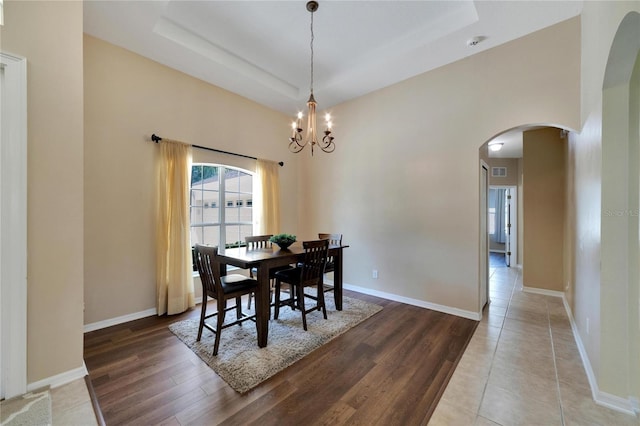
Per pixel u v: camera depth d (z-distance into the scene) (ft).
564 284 13.25
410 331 9.61
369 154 13.97
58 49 6.55
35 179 6.20
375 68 11.65
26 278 6.07
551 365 7.48
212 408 5.79
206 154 12.68
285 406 5.88
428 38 9.84
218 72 11.84
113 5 8.07
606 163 5.98
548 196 14.05
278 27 9.91
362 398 6.16
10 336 5.89
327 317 10.73
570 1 7.89
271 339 8.85
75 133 6.79
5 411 5.57
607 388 5.96
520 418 5.58
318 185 16.38
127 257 10.26
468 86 10.76
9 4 5.93
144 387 6.44
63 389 6.31
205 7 8.92
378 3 8.75
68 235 6.66
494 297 13.58
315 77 13.44
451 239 11.26
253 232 15.15
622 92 5.79
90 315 9.45
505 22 8.77
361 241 14.30
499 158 21.75
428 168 11.87
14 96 5.93
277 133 16.07
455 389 6.48
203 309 8.72
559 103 8.87
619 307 5.85
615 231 5.90
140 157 10.58
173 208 11.13
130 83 10.31
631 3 4.10
